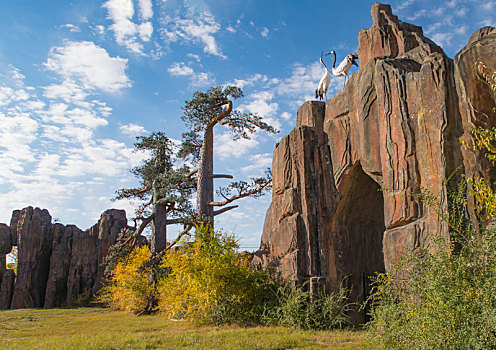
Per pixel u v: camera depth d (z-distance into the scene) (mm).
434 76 10047
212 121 24234
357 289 14719
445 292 6469
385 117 11422
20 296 36000
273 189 17266
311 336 11172
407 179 10453
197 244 15961
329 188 14961
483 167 9008
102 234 37719
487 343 5711
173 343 10102
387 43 13680
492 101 9188
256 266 17656
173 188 24328
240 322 13859
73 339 11156
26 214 38656
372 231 15703
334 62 17719
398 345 7105
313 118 16078
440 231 9203
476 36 10039
